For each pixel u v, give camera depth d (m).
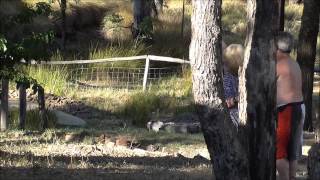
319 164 7.17
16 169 10.70
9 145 13.88
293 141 9.10
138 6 31.58
